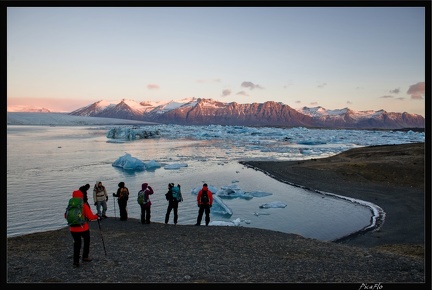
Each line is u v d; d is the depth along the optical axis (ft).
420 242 74.33
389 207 110.93
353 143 455.22
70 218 35.68
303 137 582.35
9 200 121.49
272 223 95.55
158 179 171.42
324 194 134.41
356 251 47.57
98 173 189.26
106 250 43.52
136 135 521.65
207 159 258.98
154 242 48.67
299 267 38.19
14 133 640.99
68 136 554.46
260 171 194.49
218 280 32.32
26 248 44.50
